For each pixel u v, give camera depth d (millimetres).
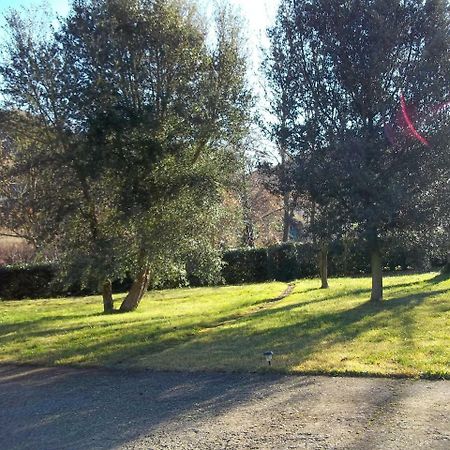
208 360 7355
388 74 10117
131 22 13047
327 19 10406
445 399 5000
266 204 35656
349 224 10094
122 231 13219
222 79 13859
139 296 15375
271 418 4855
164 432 4730
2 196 16344
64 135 13062
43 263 23547
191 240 13547
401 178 9680
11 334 11469
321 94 10633
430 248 10148
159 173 12977
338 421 4625
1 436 4961
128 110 12688
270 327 9586
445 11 10047
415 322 8688
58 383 6891
